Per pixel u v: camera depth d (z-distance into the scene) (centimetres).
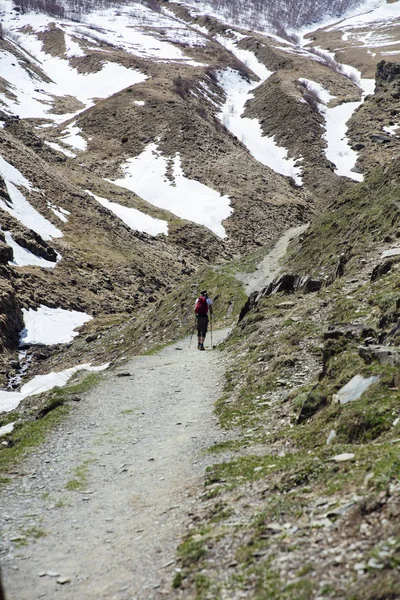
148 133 14188
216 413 1605
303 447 1105
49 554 865
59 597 732
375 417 992
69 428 1617
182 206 10912
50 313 5597
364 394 1086
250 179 12562
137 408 1786
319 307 2166
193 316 4038
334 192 12862
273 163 14862
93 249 7562
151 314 4897
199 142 13938
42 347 4991
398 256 2186
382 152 14550
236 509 866
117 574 773
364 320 1688
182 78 19412
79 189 9581
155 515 964
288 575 620
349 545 634
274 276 4800
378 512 666
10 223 6738
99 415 1733
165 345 3372
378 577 552
